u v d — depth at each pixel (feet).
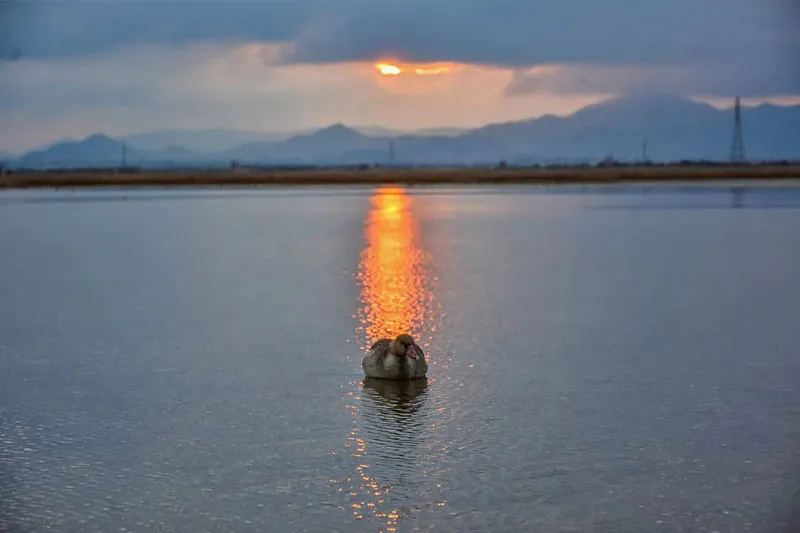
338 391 75.31
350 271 146.61
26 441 64.80
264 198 411.34
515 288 126.11
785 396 73.46
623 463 60.23
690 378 78.43
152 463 60.80
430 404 71.67
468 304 113.60
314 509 54.34
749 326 99.25
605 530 51.85
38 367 83.97
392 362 78.07
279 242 196.54
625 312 107.55
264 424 67.51
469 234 213.25
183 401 73.15
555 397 73.26
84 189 540.11
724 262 152.25
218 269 150.20
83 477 58.80
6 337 96.43
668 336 94.43
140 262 160.45
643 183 597.11
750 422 67.51
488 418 68.39
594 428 66.33
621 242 187.83
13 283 134.92
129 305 114.73
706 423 67.26
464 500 55.26
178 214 289.33
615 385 76.54
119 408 71.67
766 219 240.12
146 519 53.36
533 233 212.64
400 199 401.70
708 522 52.65
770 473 58.65
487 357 85.97
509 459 60.85
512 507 54.39
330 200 392.68
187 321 104.06
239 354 87.81
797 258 156.46
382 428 66.39
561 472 58.95
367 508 54.39
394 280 135.44
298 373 80.84
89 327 101.24
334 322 102.73
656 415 69.00
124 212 298.56
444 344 91.40
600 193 433.48
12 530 52.11
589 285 128.36
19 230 228.02
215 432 66.08
